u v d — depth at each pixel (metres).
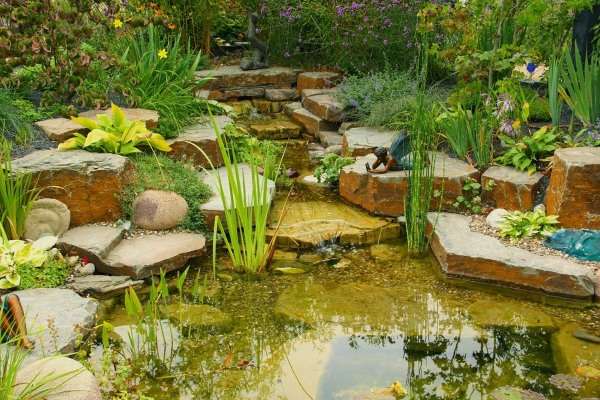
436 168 6.23
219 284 5.00
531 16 6.87
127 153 6.09
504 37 7.54
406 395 3.69
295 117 9.45
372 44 9.88
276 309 4.64
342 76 10.35
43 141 6.17
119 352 4.08
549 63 7.67
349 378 3.86
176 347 4.16
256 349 4.16
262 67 10.83
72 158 5.61
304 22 10.65
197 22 11.00
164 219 5.59
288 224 5.93
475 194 6.04
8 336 3.79
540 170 6.03
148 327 4.37
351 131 7.88
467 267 5.11
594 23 7.44
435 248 5.49
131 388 3.72
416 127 5.73
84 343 4.12
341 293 4.88
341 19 10.18
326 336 4.32
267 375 3.88
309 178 7.19
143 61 7.55
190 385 3.79
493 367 3.97
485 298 4.82
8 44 6.61
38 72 7.12
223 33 12.41
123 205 5.63
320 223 5.96
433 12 6.95
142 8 7.99
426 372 3.92
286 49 11.08
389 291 4.92
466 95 7.02
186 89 7.56
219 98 10.15
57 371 3.37
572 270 4.86
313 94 9.48
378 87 8.58
